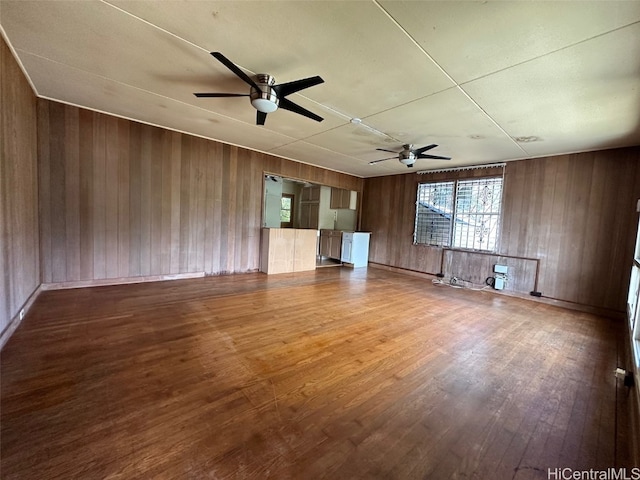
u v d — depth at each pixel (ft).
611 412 6.22
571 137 12.67
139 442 4.77
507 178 17.42
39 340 8.26
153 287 14.46
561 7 5.51
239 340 8.95
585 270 14.57
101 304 11.49
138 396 5.98
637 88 8.23
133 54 8.23
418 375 7.45
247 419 5.48
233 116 12.89
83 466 4.27
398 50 7.27
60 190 12.63
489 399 6.56
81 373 6.72
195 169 16.51
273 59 8.03
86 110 12.93
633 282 11.29
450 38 6.66
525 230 16.66
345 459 4.66
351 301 13.92
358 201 26.66
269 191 22.85
